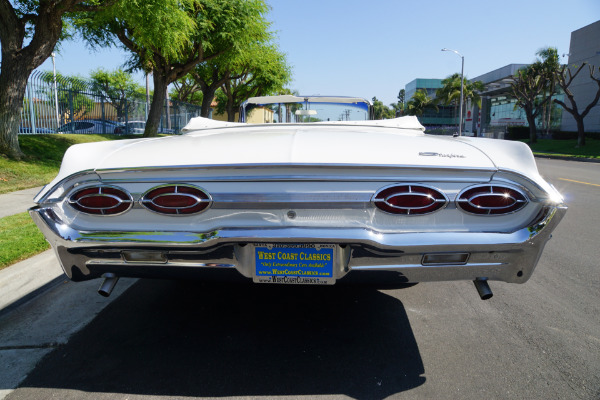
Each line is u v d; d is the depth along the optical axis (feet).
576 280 12.16
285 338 8.51
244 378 7.10
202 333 8.70
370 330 8.90
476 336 8.70
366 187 6.69
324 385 6.92
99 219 7.07
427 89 291.58
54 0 29.45
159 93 52.03
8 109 30.45
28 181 26.73
